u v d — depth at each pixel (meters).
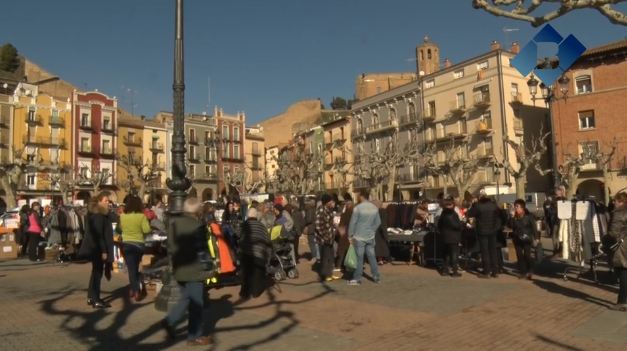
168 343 5.95
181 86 7.93
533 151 39.62
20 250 17.94
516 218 10.48
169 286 7.61
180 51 7.98
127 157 60.84
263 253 8.91
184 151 7.86
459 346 5.66
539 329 6.33
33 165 52.41
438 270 11.73
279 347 5.72
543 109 46.03
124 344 5.92
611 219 7.56
